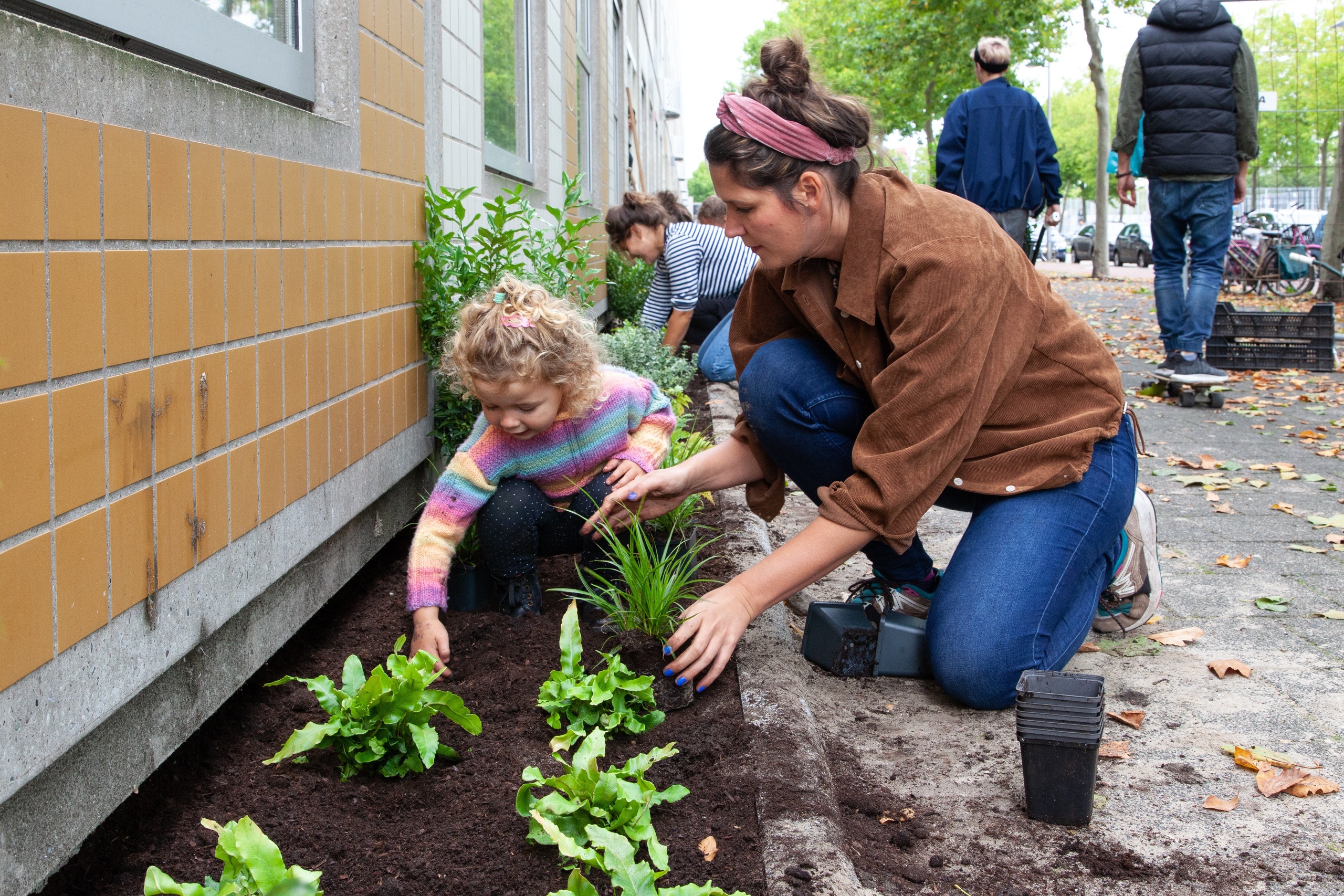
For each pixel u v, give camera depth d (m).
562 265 5.42
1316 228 21.56
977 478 2.54
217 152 2.04
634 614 2.51
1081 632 2.61
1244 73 6.68
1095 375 2.56
